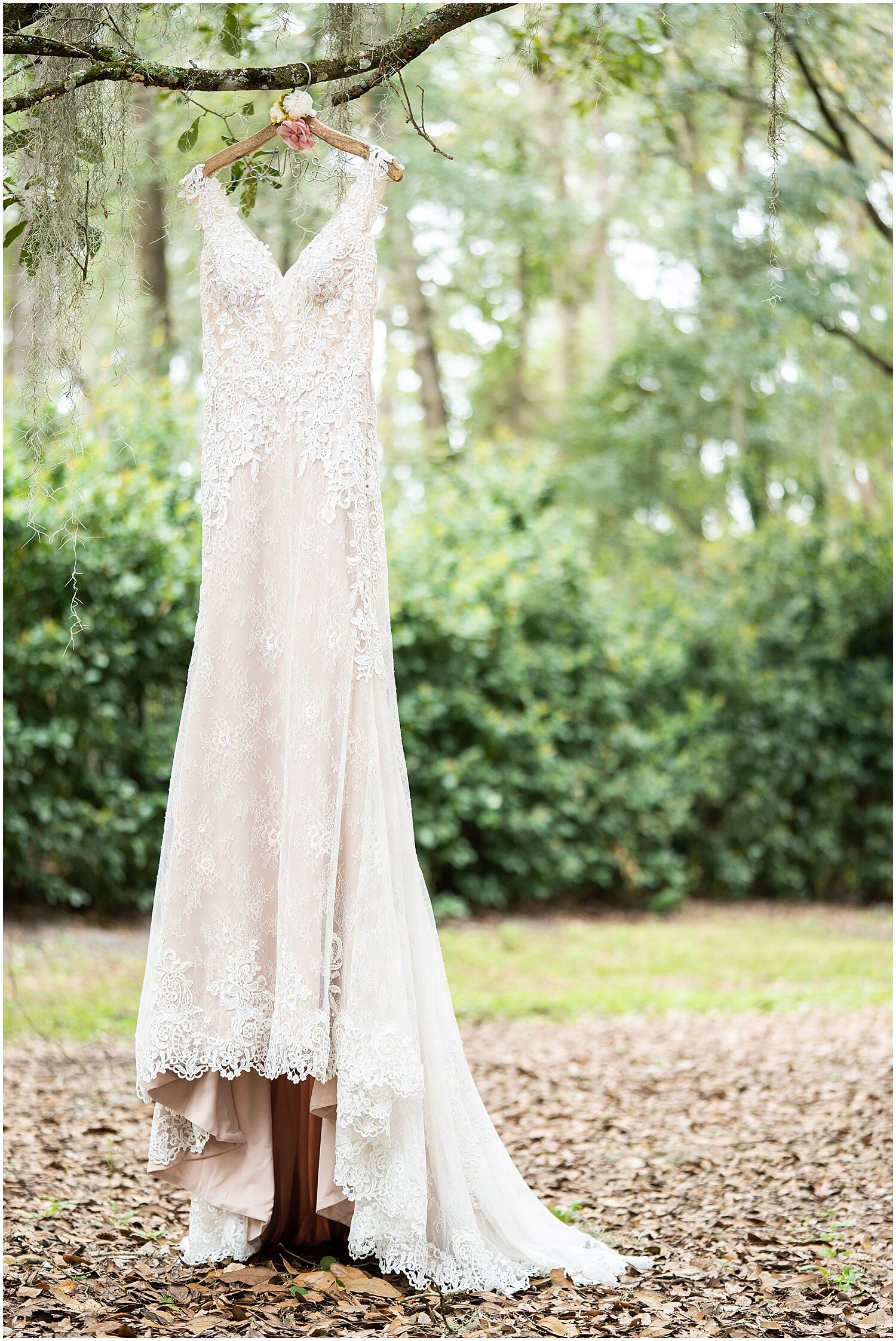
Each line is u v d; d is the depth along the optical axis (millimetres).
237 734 3012
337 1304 2719
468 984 7691
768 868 12180
